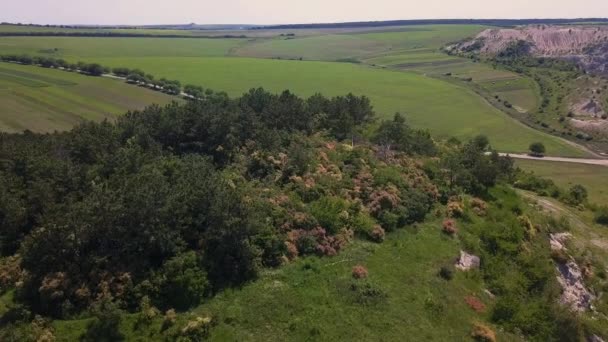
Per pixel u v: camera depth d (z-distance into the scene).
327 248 46.47
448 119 149.62
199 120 64.44
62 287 37.78
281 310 38.81
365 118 89.44
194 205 44.47
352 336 37.28
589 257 59.12
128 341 34.88
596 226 69.56
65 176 51.78
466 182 65.12
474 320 42.06
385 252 48.34
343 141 73.38
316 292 41.09
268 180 56.12
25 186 53.16
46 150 61.19
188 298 38.56
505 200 65.00
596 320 48.97
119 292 37.66
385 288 42.75
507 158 77.94
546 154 122.88
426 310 41.31
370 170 61.47
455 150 80.62
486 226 56.19
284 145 65.69
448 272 46.50
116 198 41.66
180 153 63.47
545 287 49.12
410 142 75.62
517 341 41.34
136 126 65.75
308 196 53.38
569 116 149.38
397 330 38.53
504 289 47.62
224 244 41.94
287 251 45.09
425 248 50.12
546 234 59.84
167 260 40.22
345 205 52.44
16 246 47.69
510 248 52.81
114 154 56.28
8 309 38.16
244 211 43.38
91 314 36.72
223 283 40.88
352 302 40.56
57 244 39.75
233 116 66.19
